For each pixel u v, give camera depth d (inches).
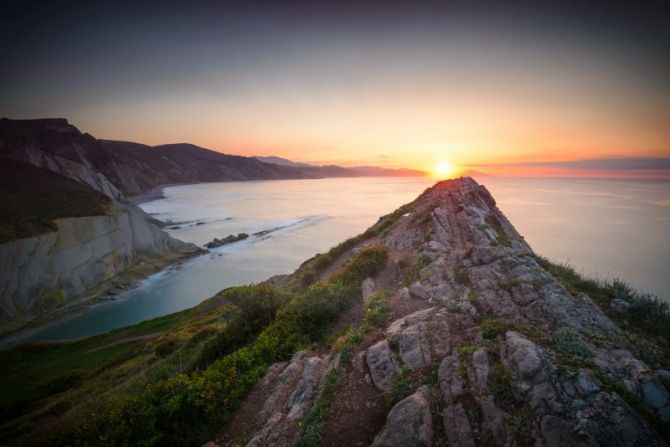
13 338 1680.6
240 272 2795.3
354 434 283.3
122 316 1978.3
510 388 259.9
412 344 348.2
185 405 370.6
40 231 2086.6
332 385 341.7
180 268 2888.8
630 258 2677.2
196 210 6565.0
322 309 568.1
